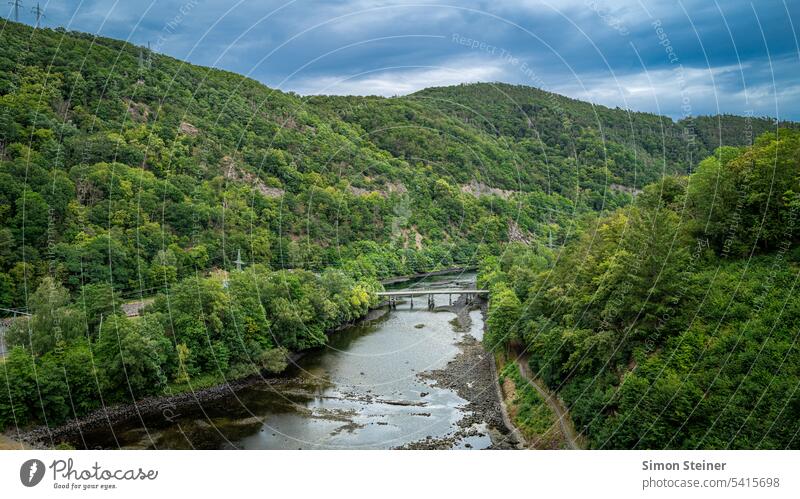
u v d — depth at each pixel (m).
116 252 97.44
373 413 68.94
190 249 112.88
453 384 79.00
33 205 93.94
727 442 39.09
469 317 123.44
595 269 67.44
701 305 50.91
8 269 86.94
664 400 43.31
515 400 67.44
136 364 68.56
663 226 57.84
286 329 92.44
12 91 114.44
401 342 102.50
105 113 128.88
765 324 46.22
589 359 56.25
